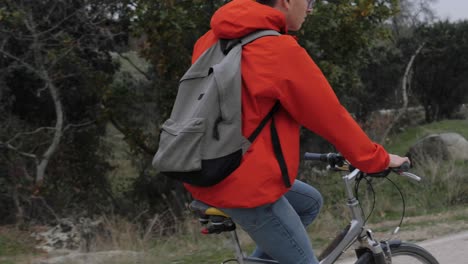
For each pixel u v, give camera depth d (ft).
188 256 18.70
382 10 36.19
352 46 36.63
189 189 8.73
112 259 18.33
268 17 8.28
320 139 40.88
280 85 8.01
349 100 51.93
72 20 33.88
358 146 8.33
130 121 39.70
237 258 9.21
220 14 8.48
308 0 9.17
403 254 10.47
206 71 8.47
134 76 40.14
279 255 8.73
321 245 19.60
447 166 34.96
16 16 29.94
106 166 42.52
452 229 19.99
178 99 8.56
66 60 33.86
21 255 21.68
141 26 33.17
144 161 41.98
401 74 61.46
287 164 8.27
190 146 7.89
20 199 32.65
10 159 34.22
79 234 25.09
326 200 32.35
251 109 8.14
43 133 36.94
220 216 8.66
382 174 9.04
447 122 57.82
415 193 32.07
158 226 26.94
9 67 32.42
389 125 54.60
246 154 8.11
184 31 33.60
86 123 37.86
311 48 35.12
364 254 9.89
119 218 30.89
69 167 40.42
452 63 62.34
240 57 8.16
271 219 8.46
